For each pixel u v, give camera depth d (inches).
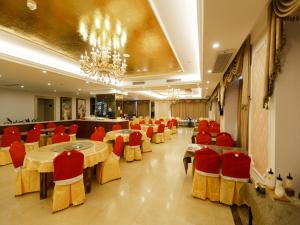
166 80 297.0
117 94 382.6
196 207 102.7
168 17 109.6
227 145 159.8
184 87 322.3
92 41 149.4
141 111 685.9
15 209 99.6
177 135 396.8
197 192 112.5
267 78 78.4
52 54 181.3
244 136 138.8
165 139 337.4
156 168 171.6
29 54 172.4
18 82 263.9
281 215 56.0
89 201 108.5
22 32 133.3
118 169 144.6
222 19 81.0
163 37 141.3
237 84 225.0
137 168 171.5
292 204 61.8
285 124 77.7
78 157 101.0
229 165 102.1
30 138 206.1
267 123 91.7
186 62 209.5
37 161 103.4
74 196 102.3
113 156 146.9
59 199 97.1
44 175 110.3
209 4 69.1
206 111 618.5
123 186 130.3
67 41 149.6
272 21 72.1
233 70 150.1
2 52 146.8
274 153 79.5
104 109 385.4
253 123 120.4
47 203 105.9
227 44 112.3
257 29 103.6
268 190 71.2
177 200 110.5
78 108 486.9
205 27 89.3
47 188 121.0
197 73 266.7
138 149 199.3
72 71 227.0
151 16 108.9
